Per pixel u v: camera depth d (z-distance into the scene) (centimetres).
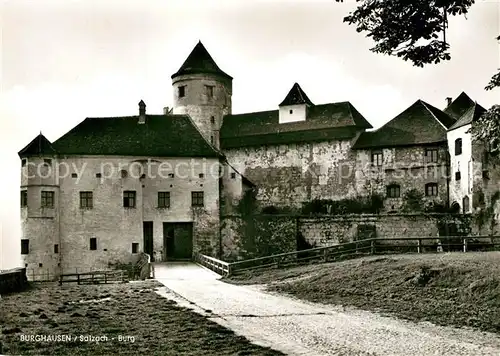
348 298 2458
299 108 6341
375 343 1600
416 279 2492
